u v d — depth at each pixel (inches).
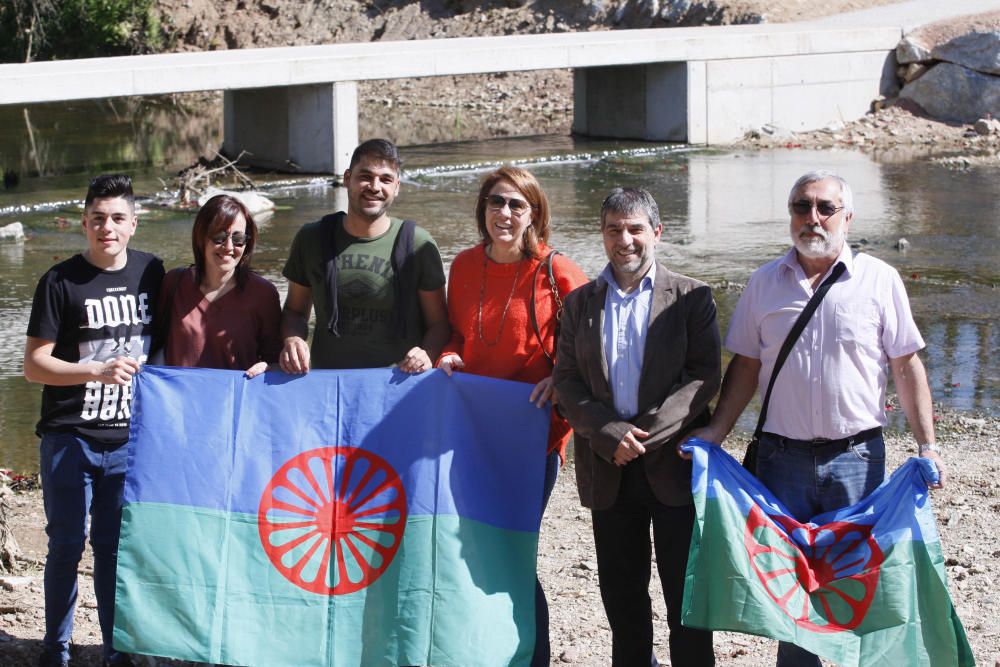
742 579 180.7
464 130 1139.3
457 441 196.2
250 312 205.3
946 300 506.9
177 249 616.7
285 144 900.6
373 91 1379.2
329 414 197.3
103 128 1171.3
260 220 707.4
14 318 485.1
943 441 335.3
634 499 190.9
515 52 952.9
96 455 197.0
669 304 186.7
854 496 185.8
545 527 276.8
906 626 180.1
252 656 189.8
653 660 197.9
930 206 729.0
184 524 192.4
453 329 209.2
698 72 1023.6
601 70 1080.8
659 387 186.1
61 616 197.9
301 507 194.7
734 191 797.2
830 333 183.0
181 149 1026.1
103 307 196.1
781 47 1051.9
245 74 835.4
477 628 189.5
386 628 190.7
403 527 193.6
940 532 265.0
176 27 1540.4
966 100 1059.9
